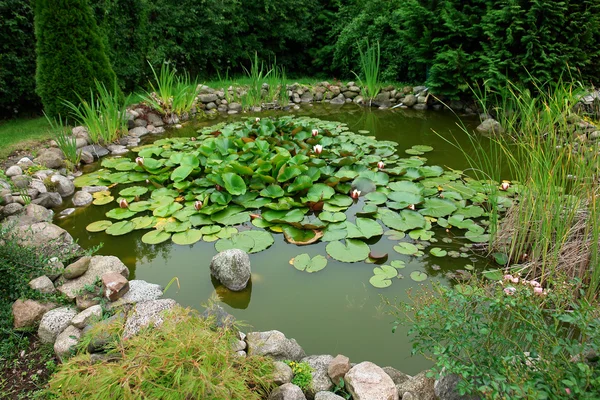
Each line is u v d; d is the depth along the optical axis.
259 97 7.71
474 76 6.66
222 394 1.53
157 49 8.74
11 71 6.10
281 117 6.62
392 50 9.06
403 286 2.86
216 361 1.63
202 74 10.12
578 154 2.92
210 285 2.91
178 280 2.97
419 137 5.98
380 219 3.63
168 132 6.39
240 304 2.73
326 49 10.91
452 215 3.68
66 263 2.96
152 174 4.57
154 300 2.44
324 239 3.34
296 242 3.34
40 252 2.80
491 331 1.76
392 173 4.37
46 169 4.53
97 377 1.53
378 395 1.83
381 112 7.45
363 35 9.63
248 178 4.25
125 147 5.63
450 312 1.89
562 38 6.12
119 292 2.58
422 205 3.84
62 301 2.56
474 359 1.75
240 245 3.28
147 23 8.47
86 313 2.36
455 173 4.57
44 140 5.24
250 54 10.80
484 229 3.49
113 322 1.89
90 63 5.71
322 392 1.92
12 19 6.03
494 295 1.99
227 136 5.32
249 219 3.68
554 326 1.72
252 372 1.82
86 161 5.09
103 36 6.99
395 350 2.35
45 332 2.32
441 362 1.65
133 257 3.26
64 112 5.69
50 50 5.49
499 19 6.31
